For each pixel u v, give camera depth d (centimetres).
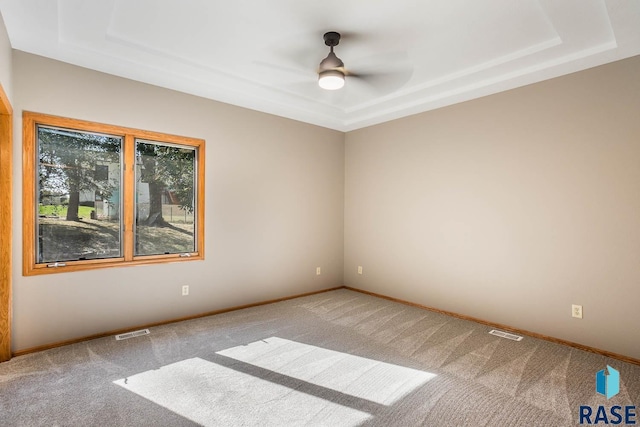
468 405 211
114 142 328
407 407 209
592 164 291
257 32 264
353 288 513
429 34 264
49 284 289
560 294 311
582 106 297
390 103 415
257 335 325
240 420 195
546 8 224
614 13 218
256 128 422
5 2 217
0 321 263
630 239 272
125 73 319
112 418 195
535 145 326
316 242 489
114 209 329
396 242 453
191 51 295
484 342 312
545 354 286
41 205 292
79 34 262
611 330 282
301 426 190
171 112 355
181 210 371
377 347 299
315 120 467
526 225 332
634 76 270
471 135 375
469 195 377
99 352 282
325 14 238
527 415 201
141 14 240
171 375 246
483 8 230
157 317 349
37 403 208
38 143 290
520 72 317
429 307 415
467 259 379
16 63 273
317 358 276
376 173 479
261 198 427
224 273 396
